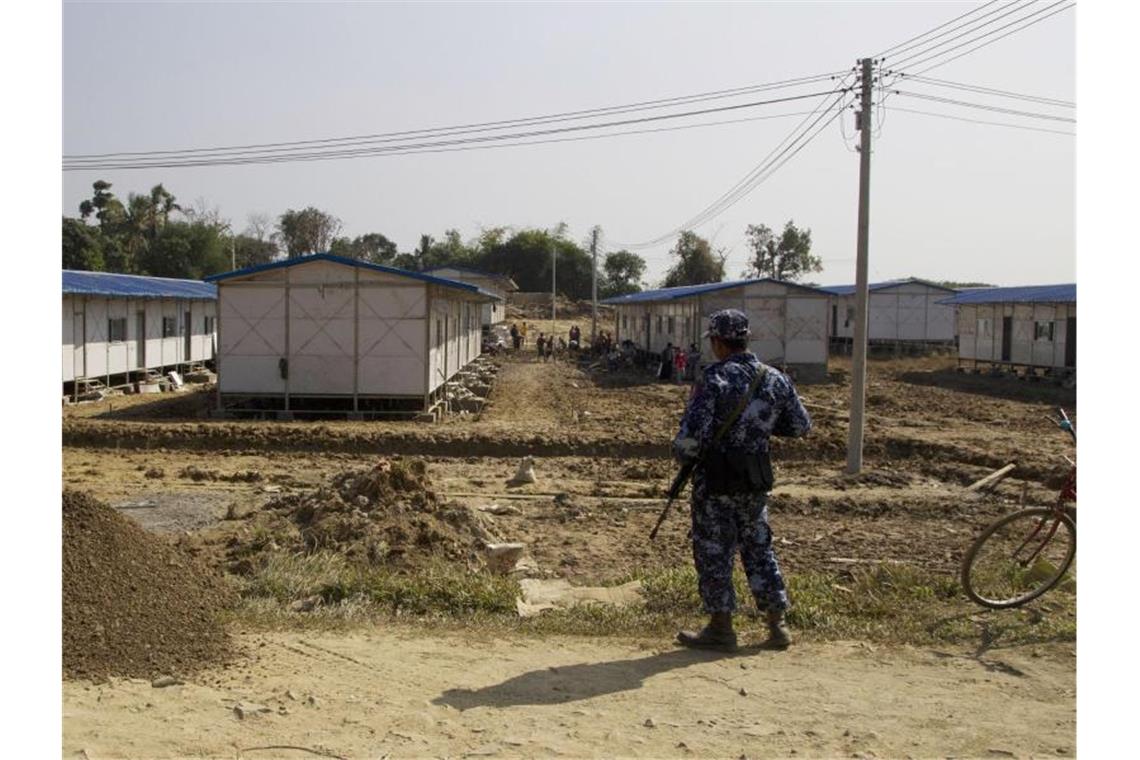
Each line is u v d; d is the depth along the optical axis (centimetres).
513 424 2142
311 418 2253
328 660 585
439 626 681
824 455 1816
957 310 4316
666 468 1664
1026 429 2277
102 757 423
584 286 9362
